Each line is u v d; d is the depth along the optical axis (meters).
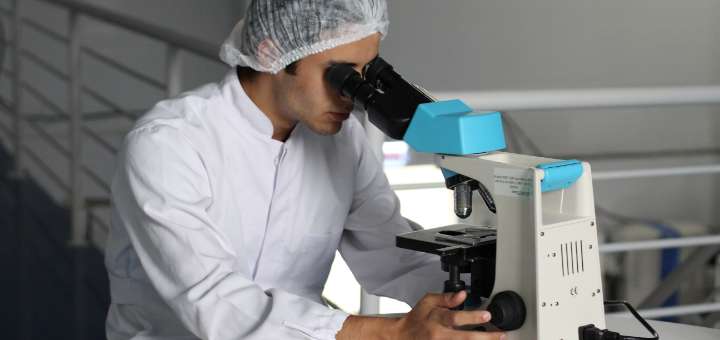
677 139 3.65
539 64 3.91
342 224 1.54
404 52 4.45
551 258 1.10
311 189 1.48
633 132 3.74
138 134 1.31
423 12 4.31
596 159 3.83
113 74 5.70
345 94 1.24
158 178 1.27
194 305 1.20
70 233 3.92
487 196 1.20
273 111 1.40
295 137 1.46
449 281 1.17
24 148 4.71
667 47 3.51
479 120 1.11
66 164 5.18
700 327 1.46
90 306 3.14
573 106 1.93
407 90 1.19
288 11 1.27
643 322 1.25
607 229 3.73
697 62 3.42
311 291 1.54
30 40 5.54
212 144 1.37
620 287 3.59
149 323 1.46
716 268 3.40
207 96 1.41
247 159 1.41
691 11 3.41
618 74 3.67
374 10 1.28
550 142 3.93
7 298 3.19
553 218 1.14
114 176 1.33
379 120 1.19
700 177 3.64
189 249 1.24
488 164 1.12
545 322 1.09
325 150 1.50
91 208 4.09
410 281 1.53
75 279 3.38
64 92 5.65
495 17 4.02
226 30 6.00
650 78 3.57
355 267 1.62
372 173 1.58
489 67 4.07
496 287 1.14
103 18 2.98
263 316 1.18
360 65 1.30
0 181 4.70
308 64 1.30
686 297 3.41
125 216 1.31
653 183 3.75
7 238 3.84
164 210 1.25
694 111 3.59
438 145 1.12
